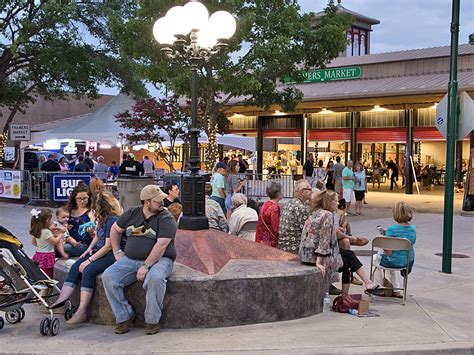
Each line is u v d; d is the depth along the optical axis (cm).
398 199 2497
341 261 750
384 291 823
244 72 1728
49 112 4912
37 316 727
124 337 622
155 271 625
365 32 3634
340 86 2720
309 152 3127
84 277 675
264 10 1755
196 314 652
